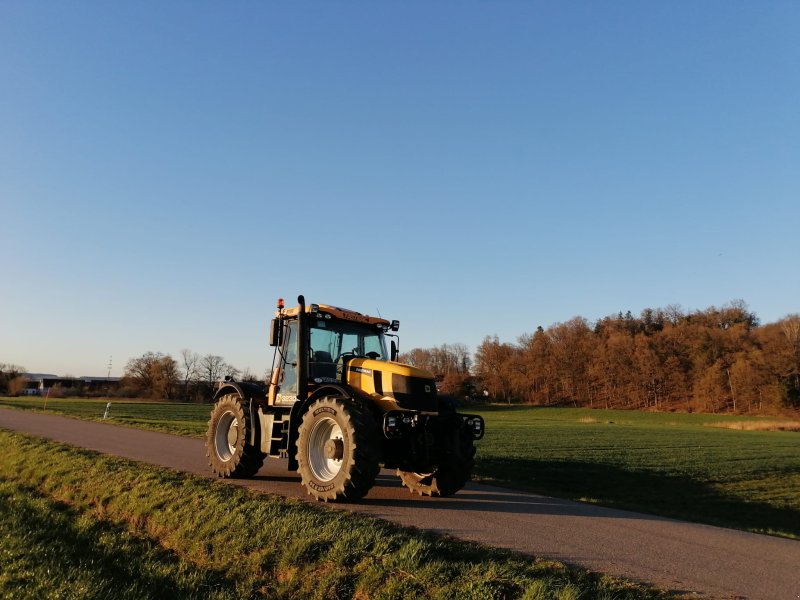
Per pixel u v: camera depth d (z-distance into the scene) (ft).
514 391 404.36
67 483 35.45
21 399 231.91
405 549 18.89
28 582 19.93
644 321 409.90
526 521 25.57
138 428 73.77
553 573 17.63
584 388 378.94
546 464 65.10
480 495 33.06
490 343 420.77
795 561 20.84
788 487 64.49
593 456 79.36
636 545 22.06
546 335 406.62
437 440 30.45
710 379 312.71
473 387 409.28
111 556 22.70
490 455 67.36
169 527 25.22
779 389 280.31
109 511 29.43
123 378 319.47
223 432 36.96
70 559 22.07
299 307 32.32
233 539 22.03
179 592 18.63
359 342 34.83
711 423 240.94
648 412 319.68
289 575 18.92
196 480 31.96
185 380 313.12
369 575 17.79
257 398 36.27
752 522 45.47
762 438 147.23
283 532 21.43
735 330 325.21
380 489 33.22
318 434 29.14
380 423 29.32
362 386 31.01
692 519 31.19
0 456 48.88
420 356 429.79
